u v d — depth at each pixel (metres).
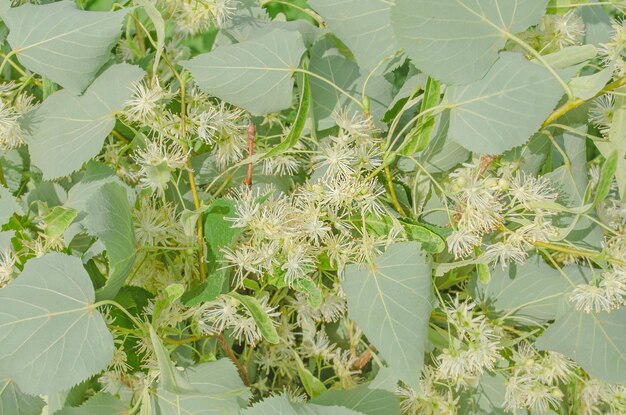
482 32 0.69
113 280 0.67
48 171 0.74
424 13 0.69
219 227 0.71
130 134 0.79
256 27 0.81
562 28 0.75
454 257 0.75
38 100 0.83
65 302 0.66
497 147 0.69
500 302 0.75
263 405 0.68
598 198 0.68
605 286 0.71
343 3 0.74
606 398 0.77
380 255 0.70
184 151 0.72
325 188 0.72
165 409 0.70
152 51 0.84
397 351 0.68
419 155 0.75
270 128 0.79
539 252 0.76
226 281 0.70
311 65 0.78
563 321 0.74
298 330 0.82
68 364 0.66
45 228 0.69
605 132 0.75
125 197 0.69
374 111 0.77
